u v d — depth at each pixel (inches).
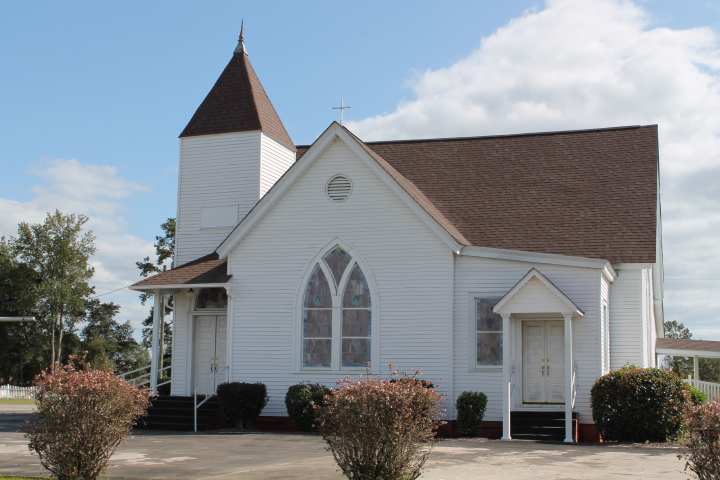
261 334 992.2
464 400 885.2
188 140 1186.0
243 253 1012.5
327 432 495.5
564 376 909.2
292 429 957.8
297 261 992.2
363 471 476.1
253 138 1152.2
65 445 511.5
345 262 978.1
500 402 911.7
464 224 1031.6
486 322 934.4
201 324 1091.3
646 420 796.0
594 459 657.6
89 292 2952.8
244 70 1216.8
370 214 973.2
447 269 941.2
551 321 933.8
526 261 925.8
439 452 705.6
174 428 963.3
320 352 971.9
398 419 477.7
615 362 941.8
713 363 3063.5
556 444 790.5
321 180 994.7
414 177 1143.6
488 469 598.9
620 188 1039.0
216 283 1006.4
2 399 2116.1
